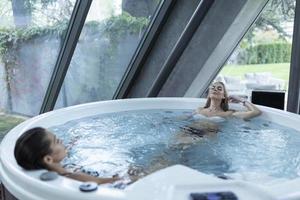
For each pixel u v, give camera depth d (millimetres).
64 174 1624
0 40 2820
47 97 3482
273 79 3605
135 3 3615
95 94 3959
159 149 2391
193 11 3732
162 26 3971
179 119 3111
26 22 2906
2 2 2670
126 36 3807
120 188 1599
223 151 2334
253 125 2850
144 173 1934
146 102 3426
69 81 3545
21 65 3078
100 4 3279
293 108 2992
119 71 4066
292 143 2443
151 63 4191
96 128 2867
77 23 3090
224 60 4023
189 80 4082
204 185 1354
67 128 2820
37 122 2557
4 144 1931
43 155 1637
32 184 1452
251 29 3693
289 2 3260
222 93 3076
